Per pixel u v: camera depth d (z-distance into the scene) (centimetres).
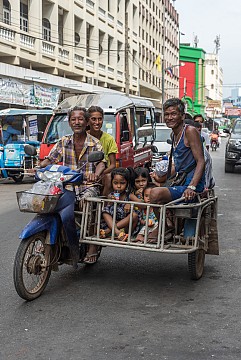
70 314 445
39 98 2269
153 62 5366
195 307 462
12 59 2259
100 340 389
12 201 1154
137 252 676
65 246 513
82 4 3072
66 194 486
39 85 2275
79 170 532
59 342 386
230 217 932
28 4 2436
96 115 600
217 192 1271
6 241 740
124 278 556
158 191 492
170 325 418
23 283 468
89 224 514
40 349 374
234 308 460
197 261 538
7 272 578
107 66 3622
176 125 520
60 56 2739
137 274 572
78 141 541
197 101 8300
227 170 1786
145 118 1422
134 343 383
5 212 998
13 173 1553
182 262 625
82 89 2781
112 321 428
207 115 9300
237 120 1923
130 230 494
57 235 498
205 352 366
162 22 5853
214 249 576
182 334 400
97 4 3362
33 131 1612
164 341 386
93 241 504
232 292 506
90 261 545
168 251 482
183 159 524
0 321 430
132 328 412
